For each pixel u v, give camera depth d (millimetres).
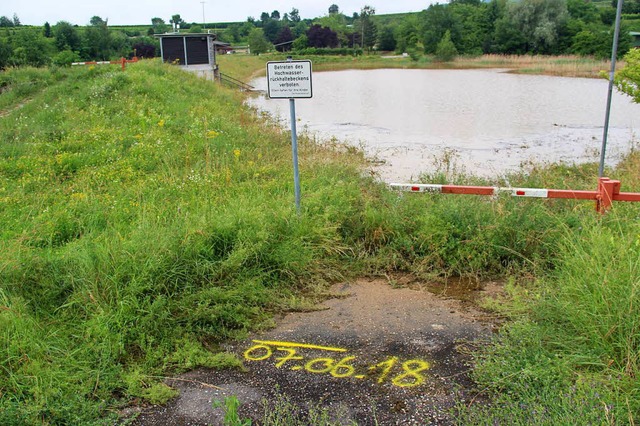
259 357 4148
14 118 14273
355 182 7961
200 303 4641
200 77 27484
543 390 3357
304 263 5508
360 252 6020
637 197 5898
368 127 18359
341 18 118062
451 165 12031
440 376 3805
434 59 69000
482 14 75750
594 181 8570
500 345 3975
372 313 4801
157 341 4238
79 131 11812
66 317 4371
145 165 9469
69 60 35156
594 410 3094
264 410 3500
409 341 4293
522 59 62344
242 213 5871
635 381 3332
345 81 42531
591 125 18375
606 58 55469
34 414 3314
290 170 8875
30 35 39312
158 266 4828
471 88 34062
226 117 15586
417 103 26031
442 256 5766
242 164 9289
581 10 73062
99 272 4668
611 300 3834
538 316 4219
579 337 3803
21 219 6469
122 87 17094
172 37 31906
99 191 7938
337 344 4297
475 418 3281
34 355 3844
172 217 6324
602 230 5105
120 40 60969
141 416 3480
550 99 26859
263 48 83812
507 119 20062
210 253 5270
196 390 3746
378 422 3346
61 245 5973
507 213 6000
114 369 3846
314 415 3404
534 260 5531
